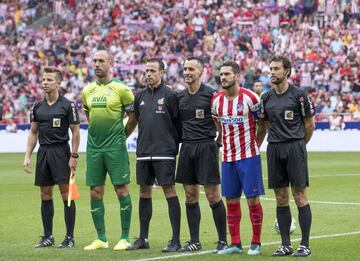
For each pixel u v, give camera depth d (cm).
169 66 8838
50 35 9606
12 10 10212
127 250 2405
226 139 2319
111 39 9394
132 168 5734
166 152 2419
